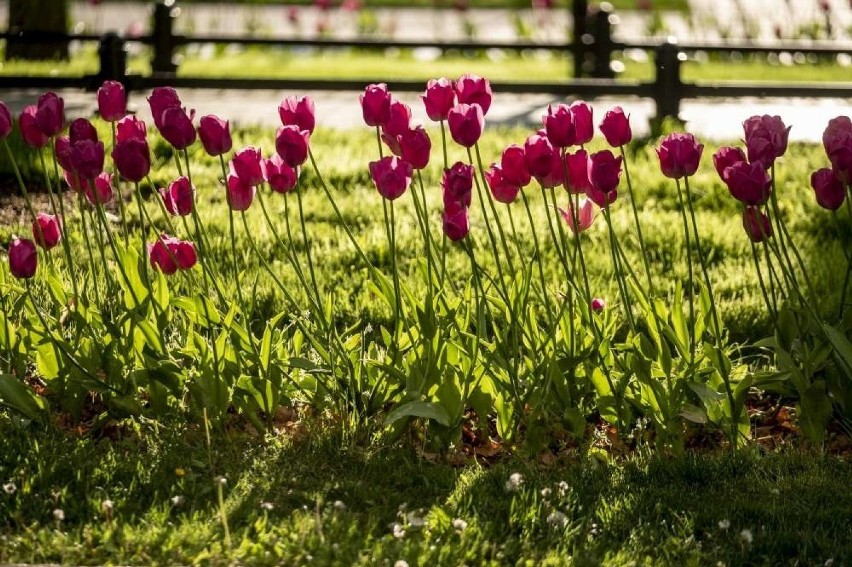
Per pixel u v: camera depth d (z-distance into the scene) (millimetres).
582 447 7035
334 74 22500
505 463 6930
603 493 6539
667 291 9500
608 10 20172
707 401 6859
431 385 6980
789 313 7402
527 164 6719
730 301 9281
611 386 7078
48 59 23422
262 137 14430
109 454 6668
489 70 23844
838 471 6895
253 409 7141
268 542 5816
